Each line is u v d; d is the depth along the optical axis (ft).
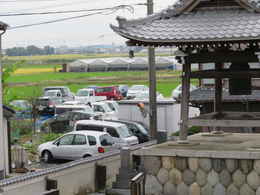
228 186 57.21
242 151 56.70
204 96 107.76
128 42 59.06
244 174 56.65
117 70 410.72
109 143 108.17
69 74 395.75
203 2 60.49
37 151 118.62
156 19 60.59
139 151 60.75
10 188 60.08
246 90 62.59
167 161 59.62
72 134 110.11
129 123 131.03
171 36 57.47
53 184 67.26
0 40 98.68
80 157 107.65
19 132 151.74
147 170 60.44
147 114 129.59
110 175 85.46
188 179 58.70
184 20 59.82
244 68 60.85
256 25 57.00
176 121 138.10
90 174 79.51
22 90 232.73
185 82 61.31
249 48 59.62
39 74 408.87
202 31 57.52
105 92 229.25
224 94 104.73
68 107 164.35
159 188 59.88
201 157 57.93
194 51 63.82
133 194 55.93
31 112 163.53
